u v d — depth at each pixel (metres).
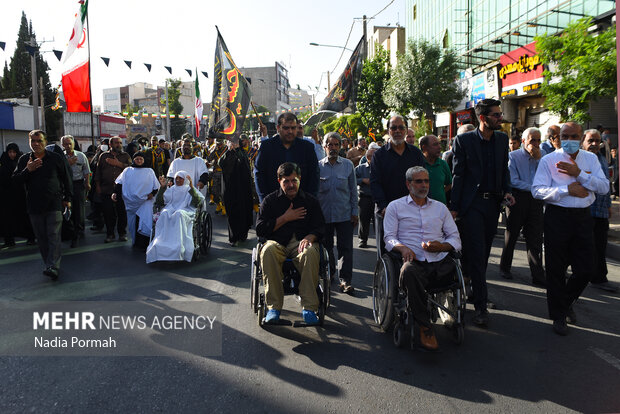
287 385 3.54
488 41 21.84
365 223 8.71
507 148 5.12
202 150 18.86
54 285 6.21
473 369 3.85
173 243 7.28
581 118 10.26
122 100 120.69
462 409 3.22
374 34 49.56
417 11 35.81
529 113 21.14
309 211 5.00
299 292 4.62
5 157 8.62
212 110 12.45
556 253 4.68
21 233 8.89
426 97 24.27
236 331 4.63
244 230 8.87
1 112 34.00
